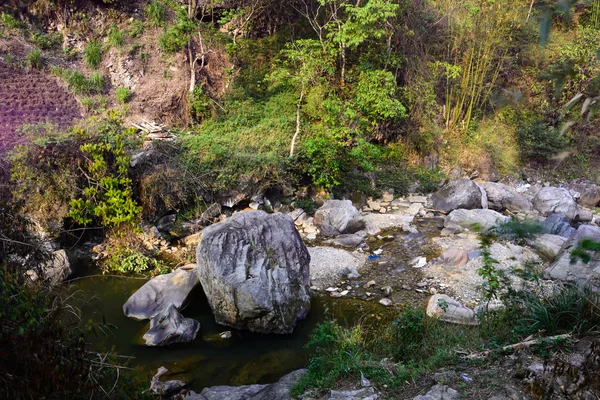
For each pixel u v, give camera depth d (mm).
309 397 5121
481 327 5910
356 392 4871
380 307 8227
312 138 13352
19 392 3334
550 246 9500
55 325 3723
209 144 12797
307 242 11070
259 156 12570
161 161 11664
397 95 16562
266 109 15156
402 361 5637
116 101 14234
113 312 8000
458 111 17250
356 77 15992
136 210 10109
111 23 15391
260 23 17500
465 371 4820
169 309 7430
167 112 14344
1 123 11875
